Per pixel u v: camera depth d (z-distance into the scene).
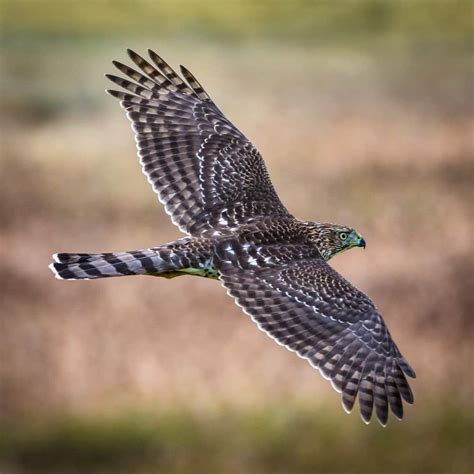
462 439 16.03
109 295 20.06
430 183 28.30
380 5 53.50
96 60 43.44
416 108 37.34
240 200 8.12
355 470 15.56
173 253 7.34
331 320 7.18
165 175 8.27
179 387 17.23
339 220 26.02
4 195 27.28
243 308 7.15
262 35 48.72
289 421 16.20
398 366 7.03
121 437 16.39
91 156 31.12
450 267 21.53
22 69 41.12
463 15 51.97
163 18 50.81
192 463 15.90
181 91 8.58
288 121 34.84
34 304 19.91
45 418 16.95
